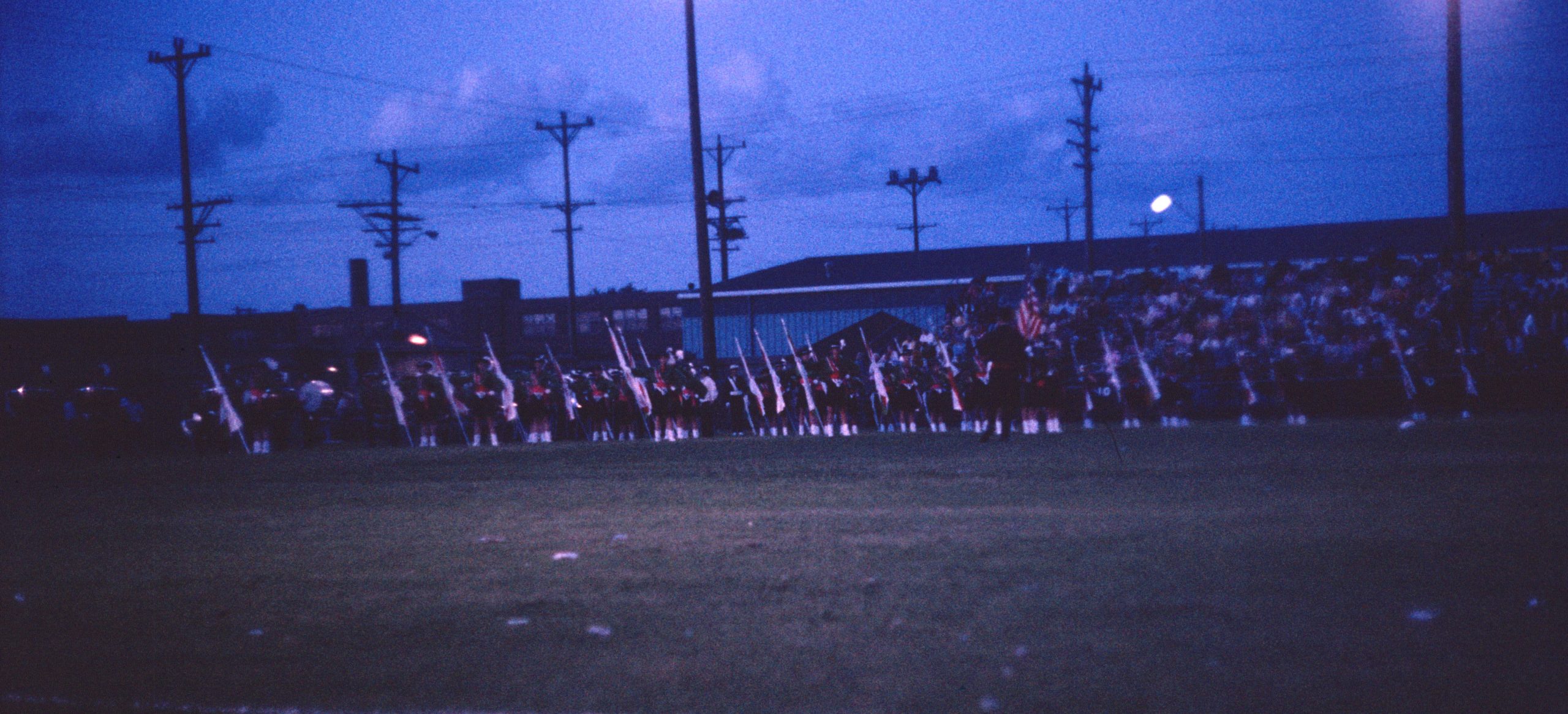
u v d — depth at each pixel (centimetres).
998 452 1574
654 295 8019
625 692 481
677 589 684
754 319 4934
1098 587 639
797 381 2528
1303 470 1164
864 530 883
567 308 8200
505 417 2606
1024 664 497
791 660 519
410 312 8356
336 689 499
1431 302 2283
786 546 822
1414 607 561
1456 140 2528
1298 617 553
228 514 1160
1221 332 2309
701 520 980
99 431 2831
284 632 608
